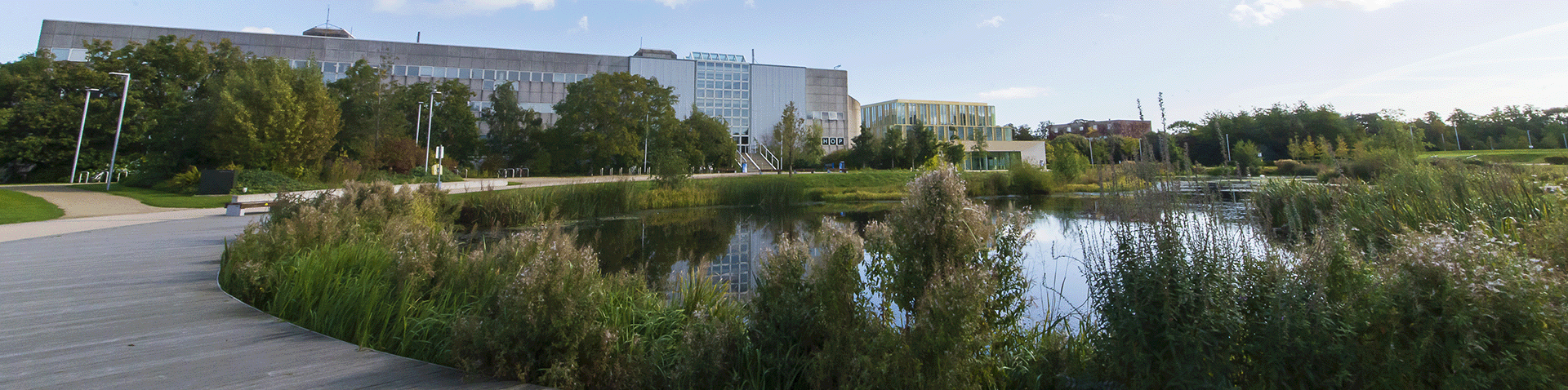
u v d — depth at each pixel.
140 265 7.25
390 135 39.47
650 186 27.83
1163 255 2.57
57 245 9.35
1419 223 6.74
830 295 3.07
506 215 17.30
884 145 58.25
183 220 14.36
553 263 3.43
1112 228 2.78
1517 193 6.91
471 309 4.64
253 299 5.26
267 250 6.18
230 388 3.15
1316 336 2.43
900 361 2.67
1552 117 48.50
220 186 24.12
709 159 58.38
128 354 3.72
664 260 11.65
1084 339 3.53
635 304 5.50
